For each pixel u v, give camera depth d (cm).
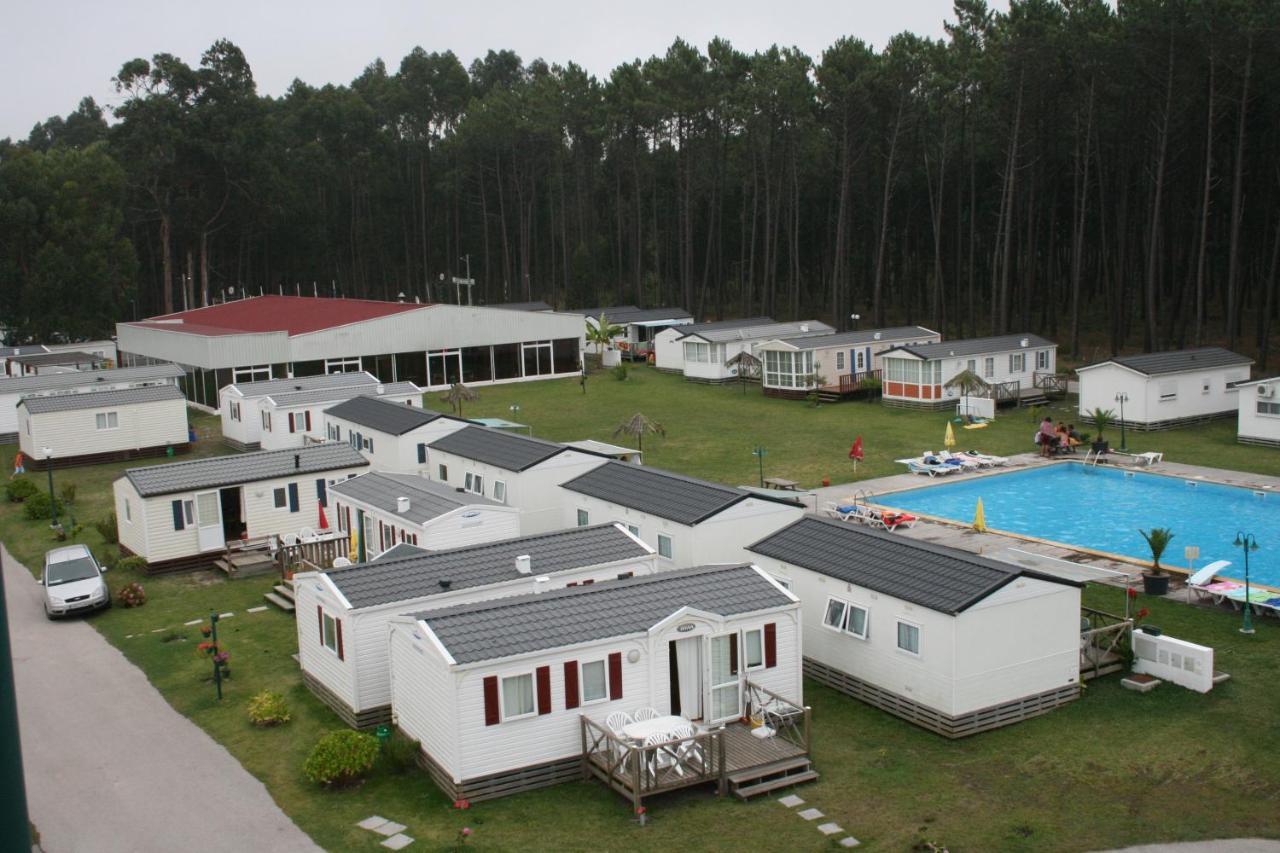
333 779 2106
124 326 8288
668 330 7856
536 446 3881
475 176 12750
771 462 4894
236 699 2594
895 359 6159
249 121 10912
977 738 2262
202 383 6744
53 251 9300
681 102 10094
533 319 7694
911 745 2242
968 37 8419
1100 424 4984
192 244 11869
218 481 3728
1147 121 7212
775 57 9888
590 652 2128
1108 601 3003
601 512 3397
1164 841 1827
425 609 2477
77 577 3291
